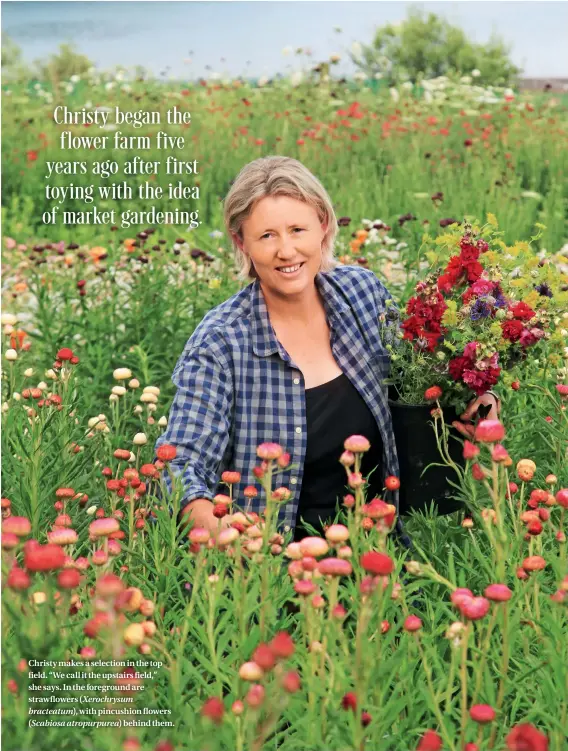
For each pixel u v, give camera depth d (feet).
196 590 6.82
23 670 5.86
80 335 18.89
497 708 6.81
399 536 10.11
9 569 6.33
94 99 37.70
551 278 10.84
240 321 9.83
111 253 20.51
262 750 6.29
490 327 9.90
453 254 10.93
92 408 16.22
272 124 37.24
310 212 9.53
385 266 20.61
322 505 9.93
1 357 15.33
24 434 11.09
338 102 37.86
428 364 9.94
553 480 8.84
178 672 6.47
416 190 30.17
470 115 35.81
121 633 6.09
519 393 13.30
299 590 6.07
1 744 5.70
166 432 9.51
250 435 9.72
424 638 6.91
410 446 10.05
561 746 6.65
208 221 30.30
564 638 7.02
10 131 36.06
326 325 10.07
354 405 9.92
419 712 6.69
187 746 6.13
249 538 7.20
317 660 6.65
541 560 7.23
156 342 17.52
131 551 8.27
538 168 32.73
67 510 9.98
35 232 29.96
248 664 5.56
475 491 8.68
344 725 5.98
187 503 8.61
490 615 7.18
